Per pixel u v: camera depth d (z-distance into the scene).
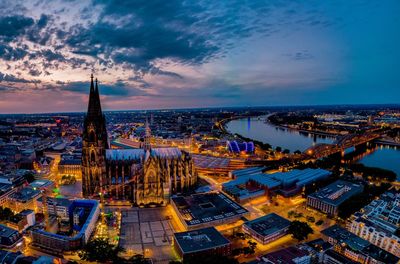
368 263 167.25
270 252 176.25
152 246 184.88
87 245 176.00
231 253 176.00
